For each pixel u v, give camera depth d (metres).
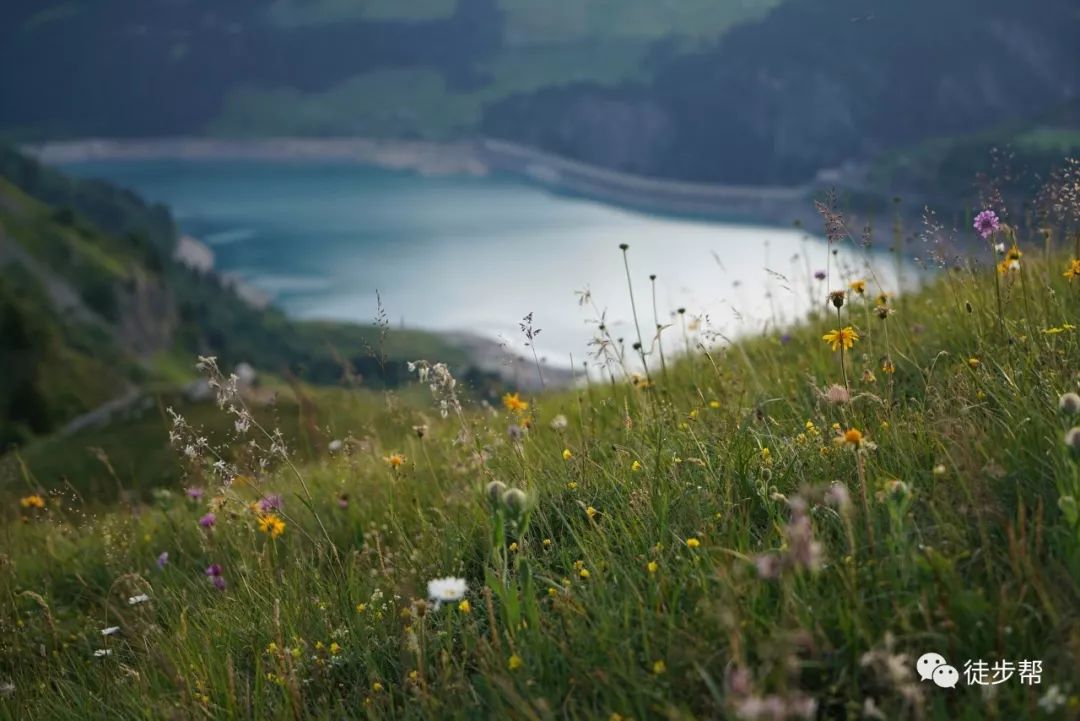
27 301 174.62
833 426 5.14
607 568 4.64
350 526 7.13
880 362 6.37
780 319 9.83
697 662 3.65
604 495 5.51
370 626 5.14
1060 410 4.06
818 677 3.54
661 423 6.11
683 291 8.48
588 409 7.89
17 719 5.46
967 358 5.96
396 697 4.48
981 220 5.93
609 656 3.85
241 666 5.24
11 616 7.31
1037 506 4.02
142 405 38.03
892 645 3.28
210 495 7.66
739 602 3.77
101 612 7.21
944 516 4.08
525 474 6.00
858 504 4.28
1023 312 6.32
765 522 4.74
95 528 8.59
